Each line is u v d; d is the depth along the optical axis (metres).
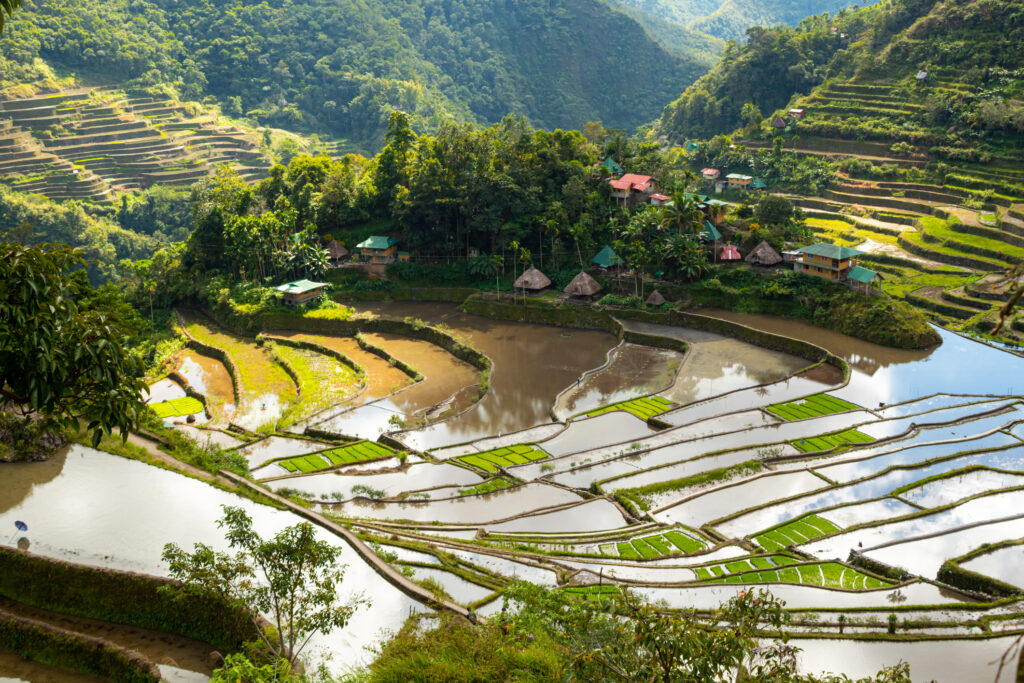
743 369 89.62
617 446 73.06
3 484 48.28
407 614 35.78
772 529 55.66
